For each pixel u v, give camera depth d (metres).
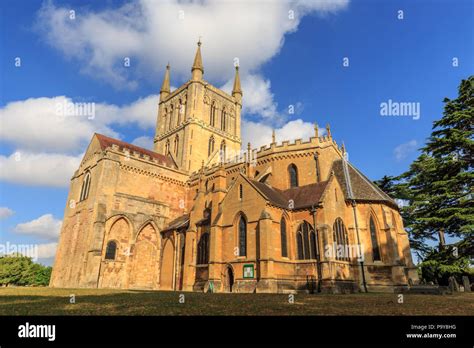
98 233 47.06
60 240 55.41
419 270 51.72
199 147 71.38
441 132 37.91
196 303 17.09
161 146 78.38
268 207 35.41
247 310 13.95
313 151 48.44
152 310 13.62
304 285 33.66
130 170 55.31
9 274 98.44
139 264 51.97
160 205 57.75
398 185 53.59
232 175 56.34
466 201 32.53
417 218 36.81
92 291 30.25
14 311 12.92
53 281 52.41
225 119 81.00
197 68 76.44
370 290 35.34
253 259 34.28
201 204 47.84
